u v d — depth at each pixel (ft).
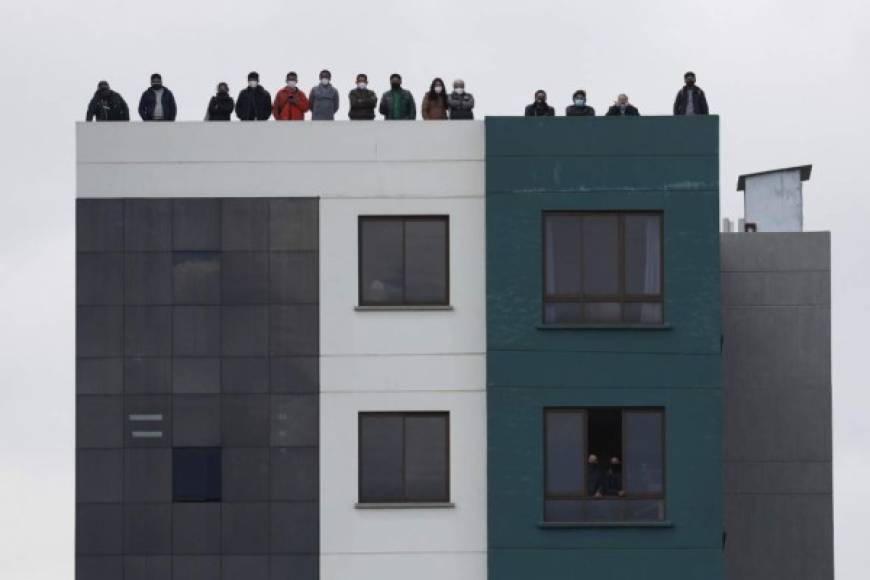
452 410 249.96
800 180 297.12
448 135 252.42
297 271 251.19
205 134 252.01
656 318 249.14
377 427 250.16
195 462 249.75
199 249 251.39
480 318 250.78
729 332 274.16
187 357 250.37
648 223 249.96
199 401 249.96
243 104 258.16
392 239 251.60
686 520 246.88
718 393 247.91
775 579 272.51
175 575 248.73
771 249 274.77
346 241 251.60
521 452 247.50
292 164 252.01
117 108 259.19
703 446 247.50
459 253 251.39
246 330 250.78
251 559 248.93
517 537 246.68
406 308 250.57
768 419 273.54
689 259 249.14
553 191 249.55
